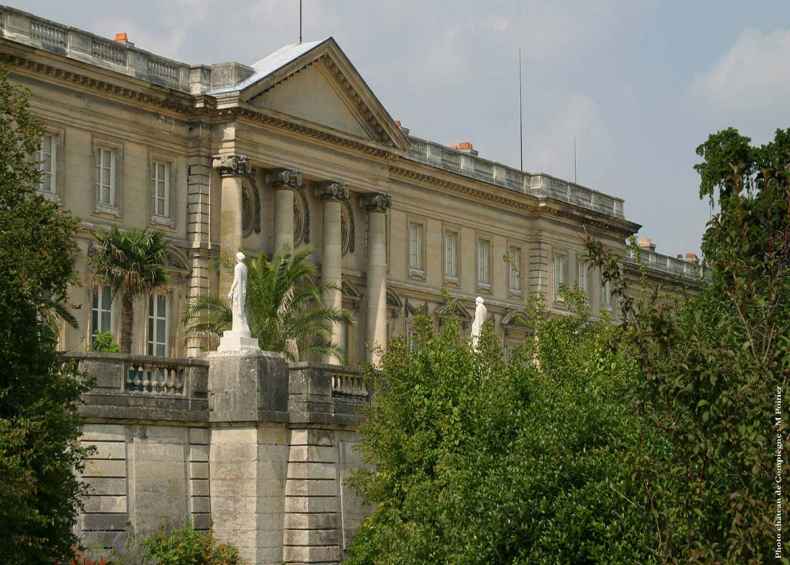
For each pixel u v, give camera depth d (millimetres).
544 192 112312
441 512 40281
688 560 29219
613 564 35750
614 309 118875
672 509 30656
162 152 83250
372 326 96438
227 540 47906
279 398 48719
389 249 99625
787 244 30141
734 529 28266
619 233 120625
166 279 75625
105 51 80188
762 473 28234
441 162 104625
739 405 28719
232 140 84750
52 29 77375
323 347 75312
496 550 37719
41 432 38156
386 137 96250
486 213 108250
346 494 50031
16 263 38781
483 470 39562
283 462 48750
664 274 125875
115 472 46125
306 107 90312
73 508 40781
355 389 51094
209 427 48500
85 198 78438
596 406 39062
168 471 47344
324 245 92688
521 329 109625
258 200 88125
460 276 105625
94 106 79000
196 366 48438
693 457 29328
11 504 36156
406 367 47250
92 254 77188
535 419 39719
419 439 45688
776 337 29500
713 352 29203
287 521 48656
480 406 42188
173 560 46188
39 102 76062
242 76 86375
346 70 92188
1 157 40844
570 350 44156
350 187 94562
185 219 84312
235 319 49250
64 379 40250
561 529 37156
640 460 31469
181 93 83438
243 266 49344
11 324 38750
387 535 43750
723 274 30453
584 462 37969
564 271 114000
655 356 30016
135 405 46781
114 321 78625
